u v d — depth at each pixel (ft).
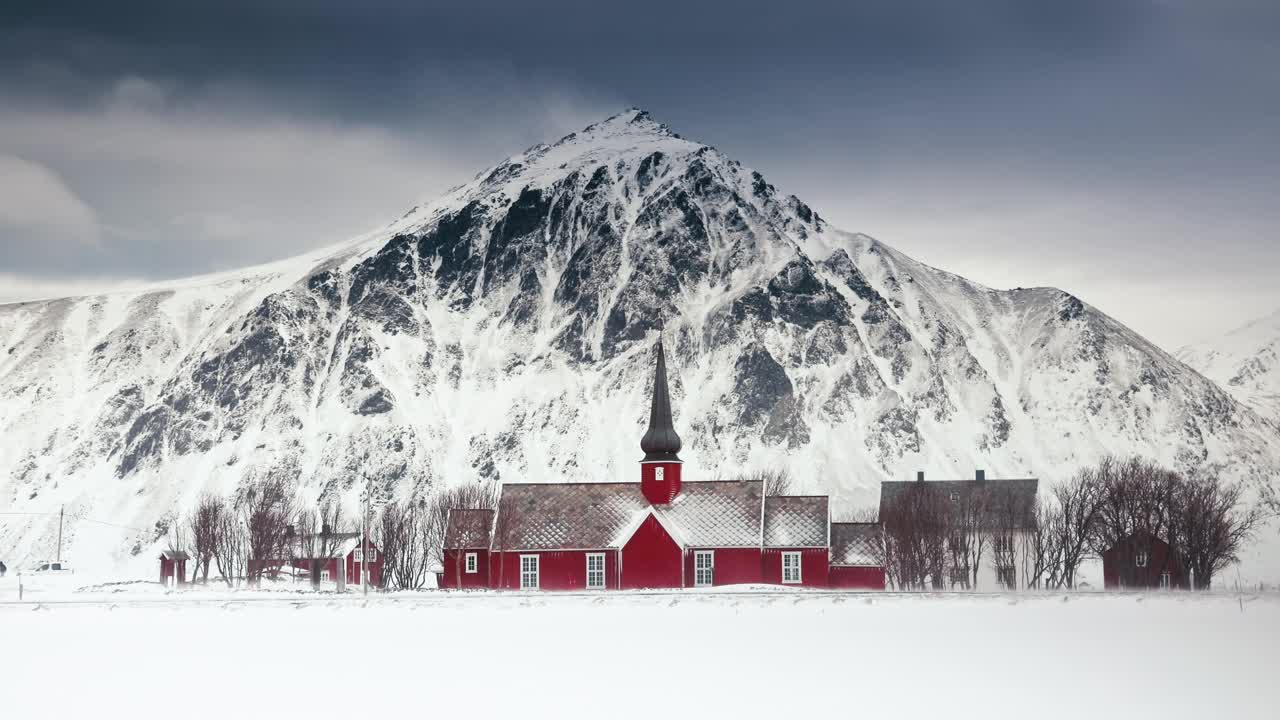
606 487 482.28
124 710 222.48
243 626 318.65
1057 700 227.20
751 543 460.96
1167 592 419.33
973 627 310.65
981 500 549.95
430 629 310.86
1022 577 518.37
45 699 230.89
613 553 461.78
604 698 229.45
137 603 382.63
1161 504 497.87
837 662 262.06
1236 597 390.42
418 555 631.97
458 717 216.33
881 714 216.95
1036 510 552.00
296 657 270.05
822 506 472.85
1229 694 231.71
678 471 479.00
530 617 335.26
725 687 237.66
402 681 244.42
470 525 485.56
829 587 461.37
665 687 238.07
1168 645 281.74
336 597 411.95
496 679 245.86
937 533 486.79
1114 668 254.68
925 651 274.57
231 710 222.07
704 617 333.01
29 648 283.38
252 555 579.07
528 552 466.29
